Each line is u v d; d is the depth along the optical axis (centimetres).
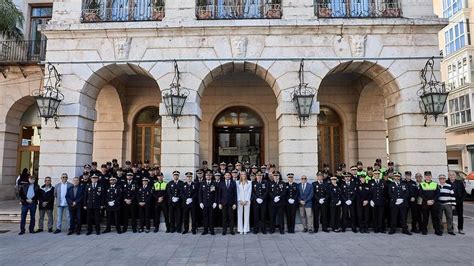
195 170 1053
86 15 1103
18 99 1530
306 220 987
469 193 1989
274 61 1063
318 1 1105
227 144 1466
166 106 1034
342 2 1112
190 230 1005
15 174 1593
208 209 962
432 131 1032
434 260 686
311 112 1039
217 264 663
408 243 834
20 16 1484
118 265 660
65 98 1073
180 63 1073
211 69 1069
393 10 1071
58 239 899
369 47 1060
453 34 2778
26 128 1633
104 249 784
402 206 953
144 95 1478
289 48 1068
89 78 1082
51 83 1083
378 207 974
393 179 976
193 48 1077
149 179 1025
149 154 1473
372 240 867
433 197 945
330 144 1459
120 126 1464
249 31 1070
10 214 1192
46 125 1065
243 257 711
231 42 1072
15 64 1477
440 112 1007
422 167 1023
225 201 954
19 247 811
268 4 1100
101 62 1077
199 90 1085
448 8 2867
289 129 1044
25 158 1619
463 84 2559
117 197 984
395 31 1061
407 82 1049
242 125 1463
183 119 1053
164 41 1082
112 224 1045
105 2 1144
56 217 1042
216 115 1444
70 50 1090
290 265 655
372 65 1078
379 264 659
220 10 1118
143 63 1076
